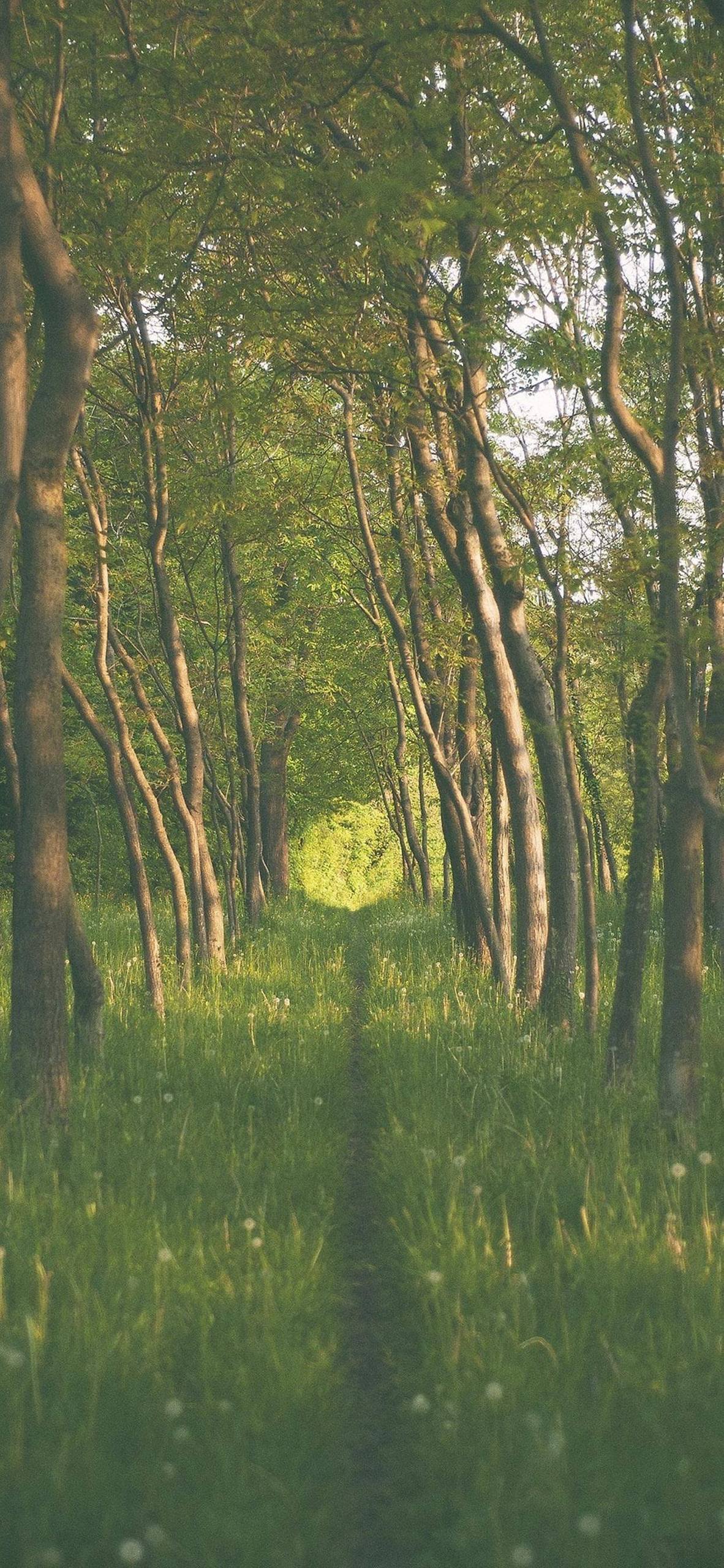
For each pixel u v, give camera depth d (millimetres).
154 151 7641
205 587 17875
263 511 11945
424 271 7723
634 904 7211
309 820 34250
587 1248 4480
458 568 10758
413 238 7305
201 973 12047
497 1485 3105
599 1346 3859
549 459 7637
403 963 14016
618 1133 5910
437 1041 8359
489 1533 2975
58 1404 3344
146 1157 5488
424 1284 4352
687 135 7172
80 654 19547
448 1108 6590
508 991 11164
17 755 6551
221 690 18391
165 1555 2857
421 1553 3100
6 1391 3391
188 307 9547
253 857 18453
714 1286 4109
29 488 6531
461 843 14523
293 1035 8914
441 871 40469
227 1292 4125
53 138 7074
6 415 5633
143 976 11859
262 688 21141
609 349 6191
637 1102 6664
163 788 12352
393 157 7309
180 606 16453
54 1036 6438
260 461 13891
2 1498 2979
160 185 7777
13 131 5922
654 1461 3240
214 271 8805
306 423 12039
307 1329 4098
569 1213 4980
